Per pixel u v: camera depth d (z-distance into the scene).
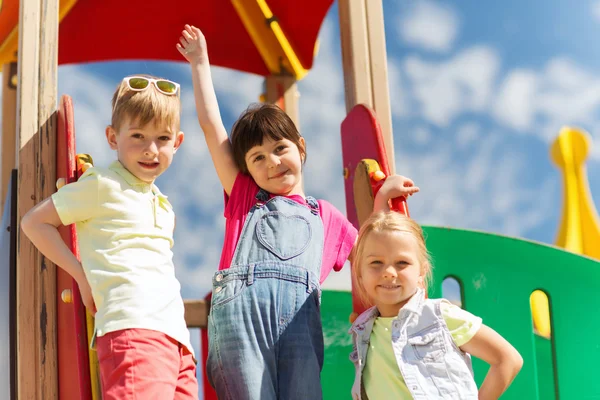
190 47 3.16
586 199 7.63
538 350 4.29
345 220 3.03
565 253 3.66
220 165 3.03
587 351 3.59
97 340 2.48
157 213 2.69
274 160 2.91
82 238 2.61
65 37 5.21
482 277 3.58
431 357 2.53
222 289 2.70
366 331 2.67
